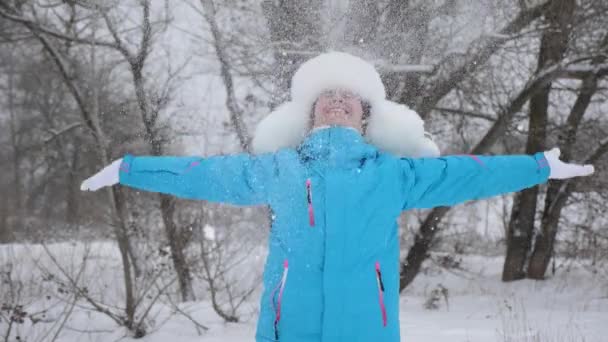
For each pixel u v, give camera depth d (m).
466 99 9.70
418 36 4.56
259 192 2.15
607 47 9.52
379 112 2.45
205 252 6.51
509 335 5.19
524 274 12.14
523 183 2.16
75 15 7.64
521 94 9.52
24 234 8.62
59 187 21.16
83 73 7.82
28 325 5.69
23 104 19.95
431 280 12.26
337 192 2.00
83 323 5.91
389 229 2.05
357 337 1.91
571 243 11.62
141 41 6.58
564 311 7.39
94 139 7.76
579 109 11.21
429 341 5.05
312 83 2.39
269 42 4.41
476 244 14.70
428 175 2.13
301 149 2.19
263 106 5.67
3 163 22.12
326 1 4.11
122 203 6.86
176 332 5.71
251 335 5.58
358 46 4.11
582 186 11.27
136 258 6.31
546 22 8.66
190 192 2.16
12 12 7.80
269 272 2.05
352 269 1.95
